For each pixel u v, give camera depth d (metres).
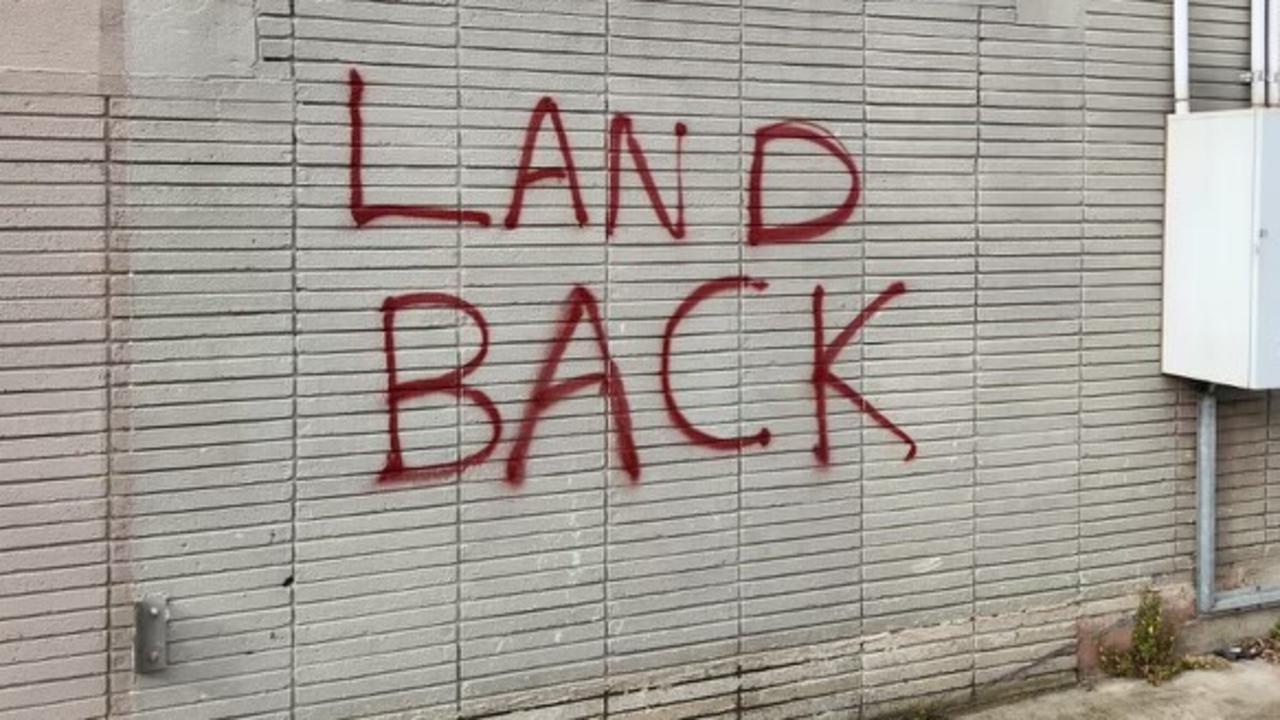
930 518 4.97
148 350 3.80
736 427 4.61
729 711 4.65
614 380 4.42
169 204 3.81
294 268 3.97
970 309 5.00
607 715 4.46
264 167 3.91
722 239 4.56
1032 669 5.18
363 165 4.04
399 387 4.12
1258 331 4.95
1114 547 5.33
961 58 4.93
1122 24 5.23
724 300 4.57
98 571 3.77
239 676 3.95
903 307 4.88
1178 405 5.43
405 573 4.15
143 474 3.81
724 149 4.55
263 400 3.95
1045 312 5.14
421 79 4.09
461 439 4.21
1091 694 5.19
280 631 3.99
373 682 4.12
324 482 4.03
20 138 3.63
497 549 4.28
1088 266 5.21
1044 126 5.10
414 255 4.12
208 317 3.87
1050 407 5.17
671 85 4.45
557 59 4.28
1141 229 5.32
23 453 3.67
